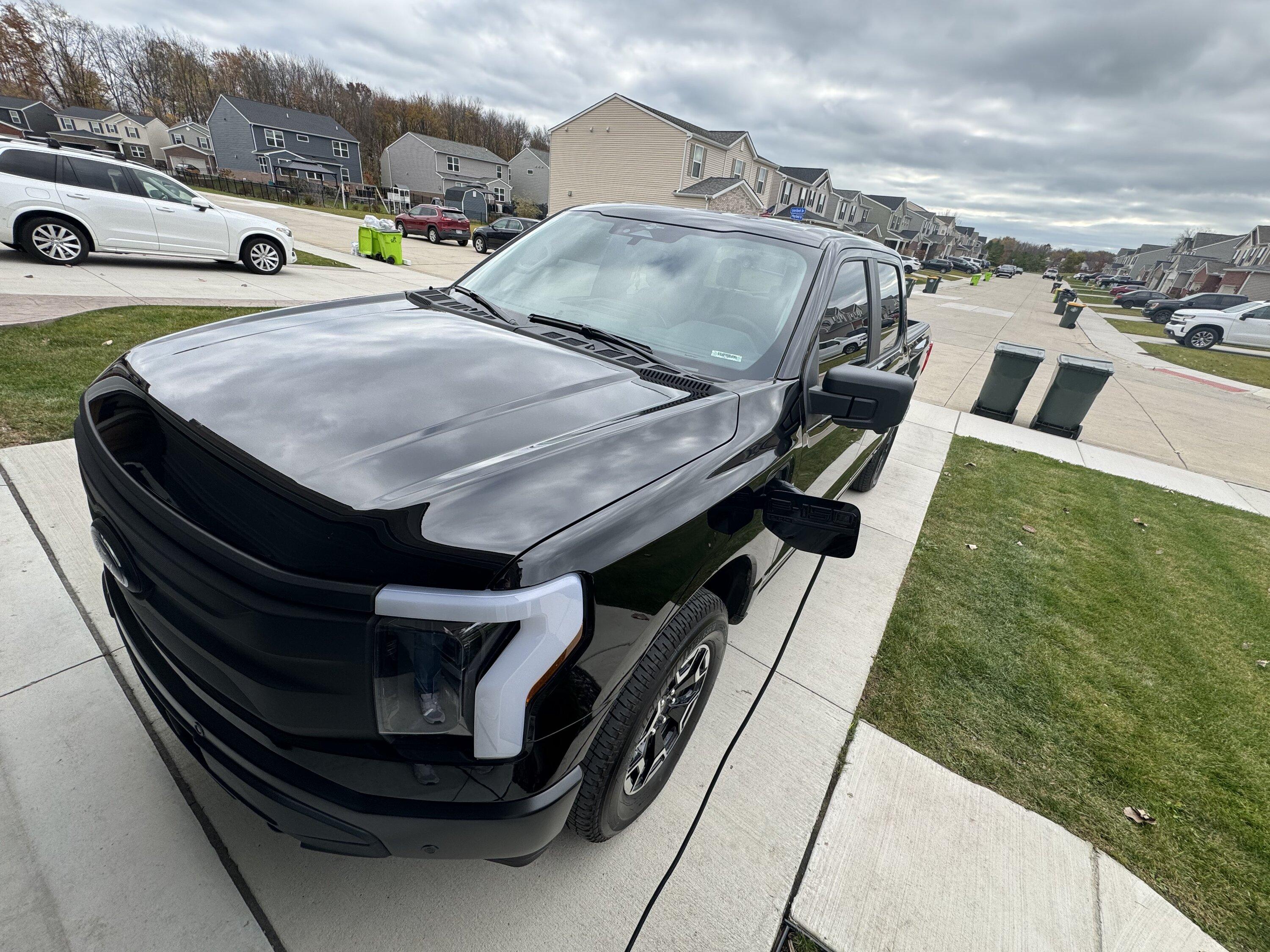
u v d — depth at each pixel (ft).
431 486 3.96
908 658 9.97
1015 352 26.71
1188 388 43.37
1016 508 17.20
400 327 6.68
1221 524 18.39
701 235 8.58
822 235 9.02
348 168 205.77
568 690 3.95
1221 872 7.07
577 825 5.46
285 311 7.13
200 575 3.86
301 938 5.02
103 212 28.09
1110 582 13.61
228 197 121.80
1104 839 7.25
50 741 6.18
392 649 3.54
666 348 7.21
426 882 5.57
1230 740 9.23
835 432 8.55
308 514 3.74
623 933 5.45
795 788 7.22
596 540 4.10
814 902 5.99
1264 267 159.53
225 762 4.10
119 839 5.46
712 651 6.39
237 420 4.47
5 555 8.43
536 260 8.92
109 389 5.33
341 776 3.79
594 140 114.62
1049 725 8.99
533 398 5.36
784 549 8.01
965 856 6.73
